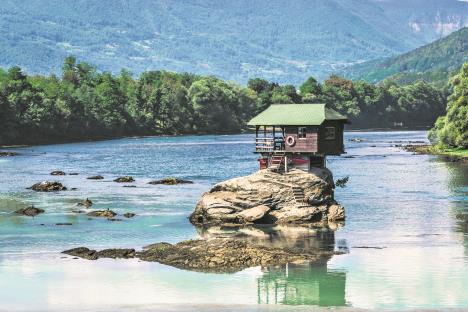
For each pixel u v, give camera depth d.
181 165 199.12
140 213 114.06
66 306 64.44
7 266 79.12
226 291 69.56
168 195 135.50
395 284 71.69
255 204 105.88
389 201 124.88
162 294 68.56
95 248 88.25
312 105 114.56
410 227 100.19
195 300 66.62
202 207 106.31
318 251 85.56
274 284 71.75
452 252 84.56
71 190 143.75
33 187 144.88
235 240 86.81
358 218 108.00
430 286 70.88
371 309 62.81
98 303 65.38
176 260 80.44
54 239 93.69
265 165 114.69
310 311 62.38
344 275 75.00
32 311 63.16
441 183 150.12
